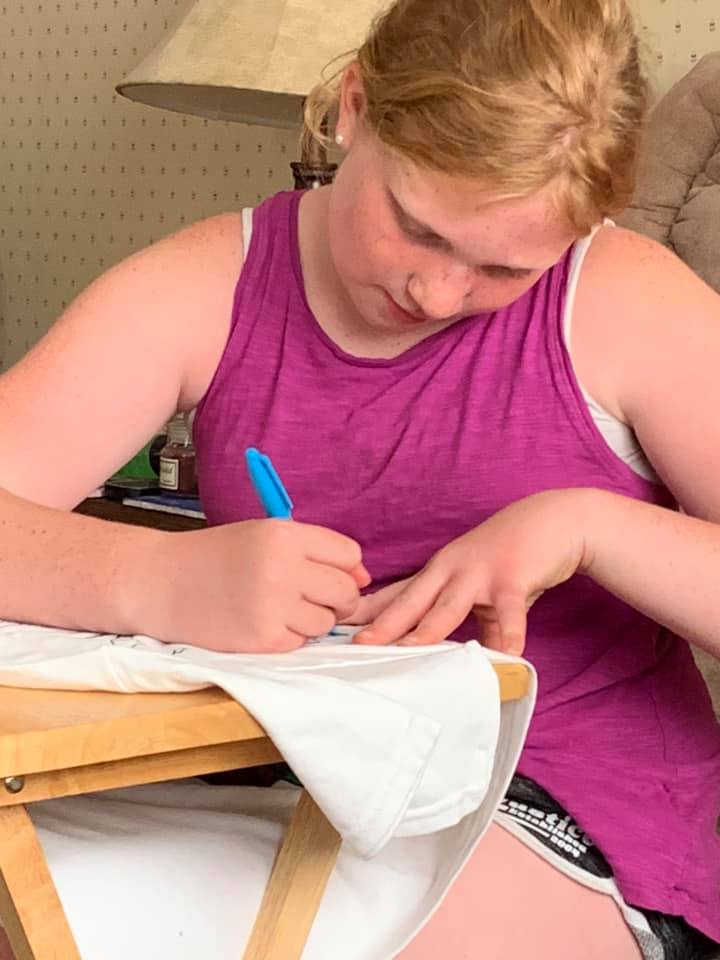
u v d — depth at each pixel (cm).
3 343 260
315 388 84
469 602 68
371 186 71
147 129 228
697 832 78
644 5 166
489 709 58
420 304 73
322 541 63
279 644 61
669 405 80
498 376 82
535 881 73
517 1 69
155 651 58
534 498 74
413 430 83
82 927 59
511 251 69
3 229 255
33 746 46
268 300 86
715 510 81
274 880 64
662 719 83
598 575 74
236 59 156
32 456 81
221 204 220
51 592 66
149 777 52
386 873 69
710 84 149
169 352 85
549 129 65
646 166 81
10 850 50
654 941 74
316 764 52
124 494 169
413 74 69
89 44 235
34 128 246
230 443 86
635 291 81
